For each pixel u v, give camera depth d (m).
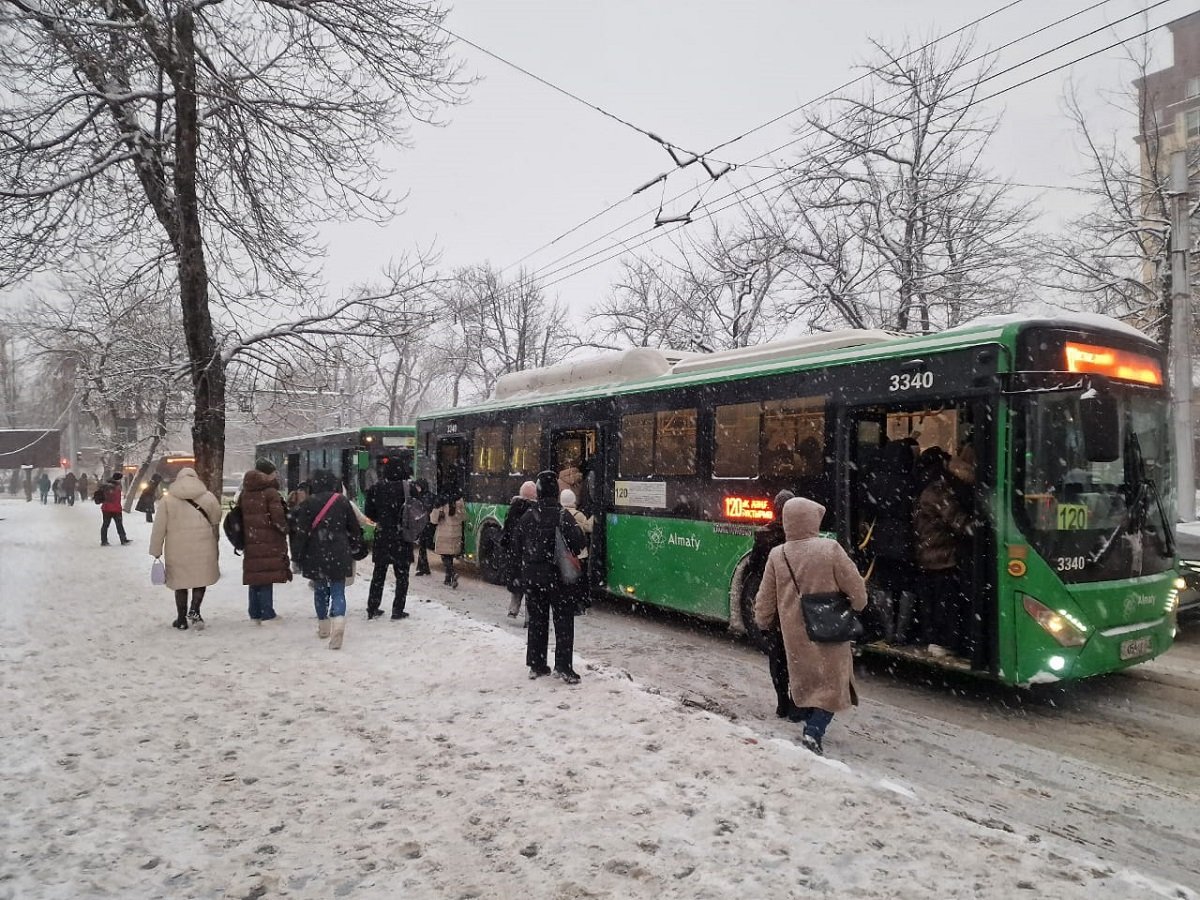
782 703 6.14
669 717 5.49
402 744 5.05
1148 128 20.02
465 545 14.32
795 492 8.12
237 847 3.71
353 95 13.00
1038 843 3.82
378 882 3.40
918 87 19.72
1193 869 3.98
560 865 3.51
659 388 10.09
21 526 25.80
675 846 3.66
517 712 5.66
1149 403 7.07
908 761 5.48
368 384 38.69
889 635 7.23
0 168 11.55
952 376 6.80
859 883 3.35
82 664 7.16
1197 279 18.58
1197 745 5.85
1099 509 6.64
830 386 7.87
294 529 7.98
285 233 13.47
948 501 6.89
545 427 12.29
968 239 20.69
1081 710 6.71
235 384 15.85
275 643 8.05
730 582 8.86
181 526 8.75
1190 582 9.09
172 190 12.83
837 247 21.84
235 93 12.02
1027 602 6.29
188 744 5.08
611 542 10.76
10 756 4.87
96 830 3.88
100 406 27.62
